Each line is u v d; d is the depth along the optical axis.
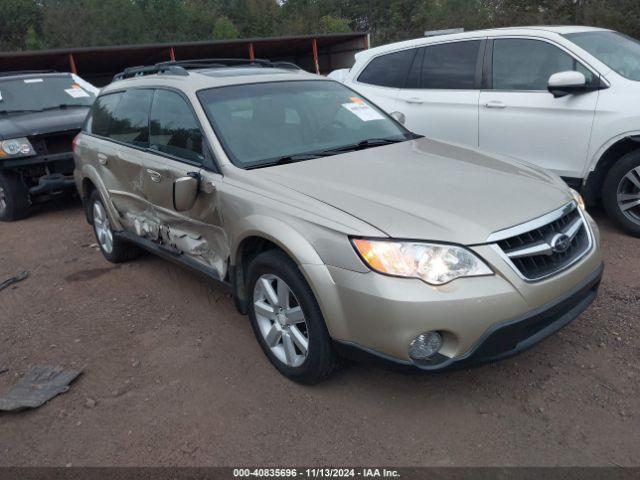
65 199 8.64
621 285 4.11
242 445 2.85
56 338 4.13
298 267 2.95
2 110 8.06
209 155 3.71
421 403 3.04
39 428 3.13
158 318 4.29
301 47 26.28
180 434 2.97
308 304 2.95
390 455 2.70
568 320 3.00
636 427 2.73
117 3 49.59
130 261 5.58
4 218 7.57
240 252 3.43
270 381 3.34
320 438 2.85
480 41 5.79
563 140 5.09
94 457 2.86
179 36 51.38
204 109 3.87
